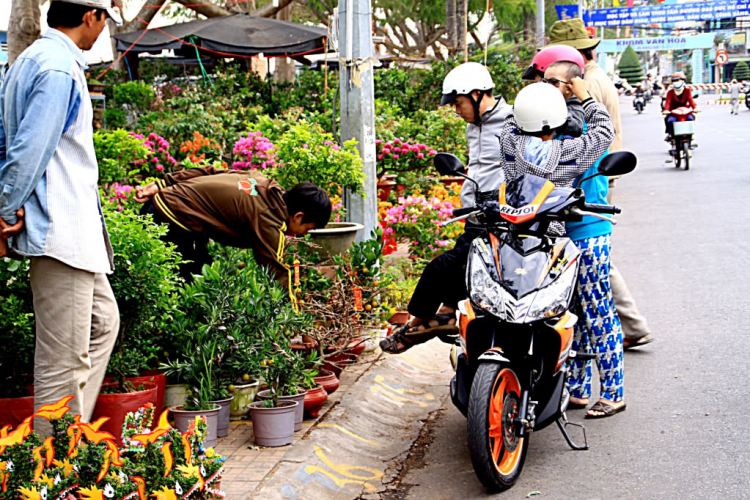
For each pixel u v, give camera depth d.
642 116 46.62
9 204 3.63
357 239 7.52
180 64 20.28
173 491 3.17
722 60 75.94
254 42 14.31
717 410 5.33
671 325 7.32
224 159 11.52
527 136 4.74
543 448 4.96
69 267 3.80
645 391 5.78
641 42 80.62
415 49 27.95
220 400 4.84
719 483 4.29
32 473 3.06
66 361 3.84
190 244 5.56
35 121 3.62
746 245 10.45
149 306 4.72
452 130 12.93
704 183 16.56
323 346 5.62
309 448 4.70
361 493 4.45
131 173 9.39
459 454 4.95
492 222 4.61
